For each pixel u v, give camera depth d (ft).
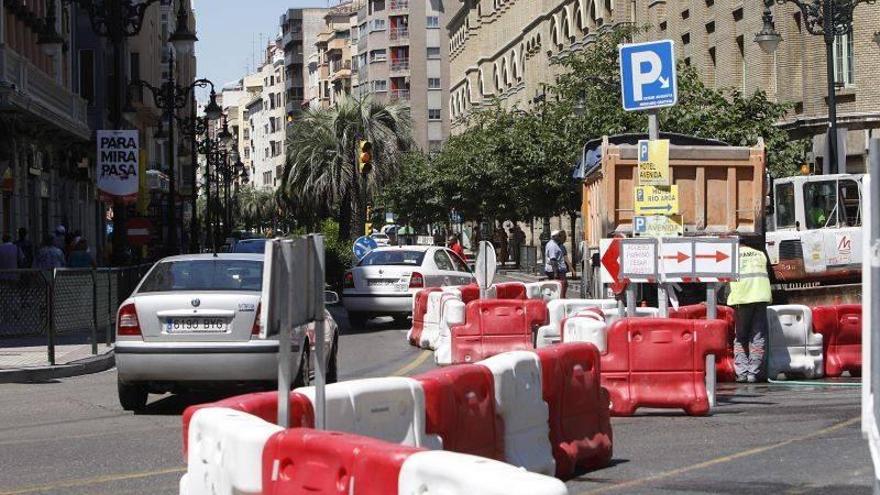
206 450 23.32
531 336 70.79
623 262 49.47
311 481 20.15
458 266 103.50
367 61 505.66
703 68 168.35
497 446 30.91
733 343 59.77
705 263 48.57
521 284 90.89
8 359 69.00
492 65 331.98
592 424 35.09
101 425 44.55
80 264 104.58
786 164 128.47
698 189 72.23
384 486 18.53
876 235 18.01
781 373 58.54
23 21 144.77
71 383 61.46
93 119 190.39
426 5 485.56
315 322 23.75
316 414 23.68
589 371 35.24
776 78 151.23
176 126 279.69
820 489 29.78
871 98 139.85
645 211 53.72
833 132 102.12
